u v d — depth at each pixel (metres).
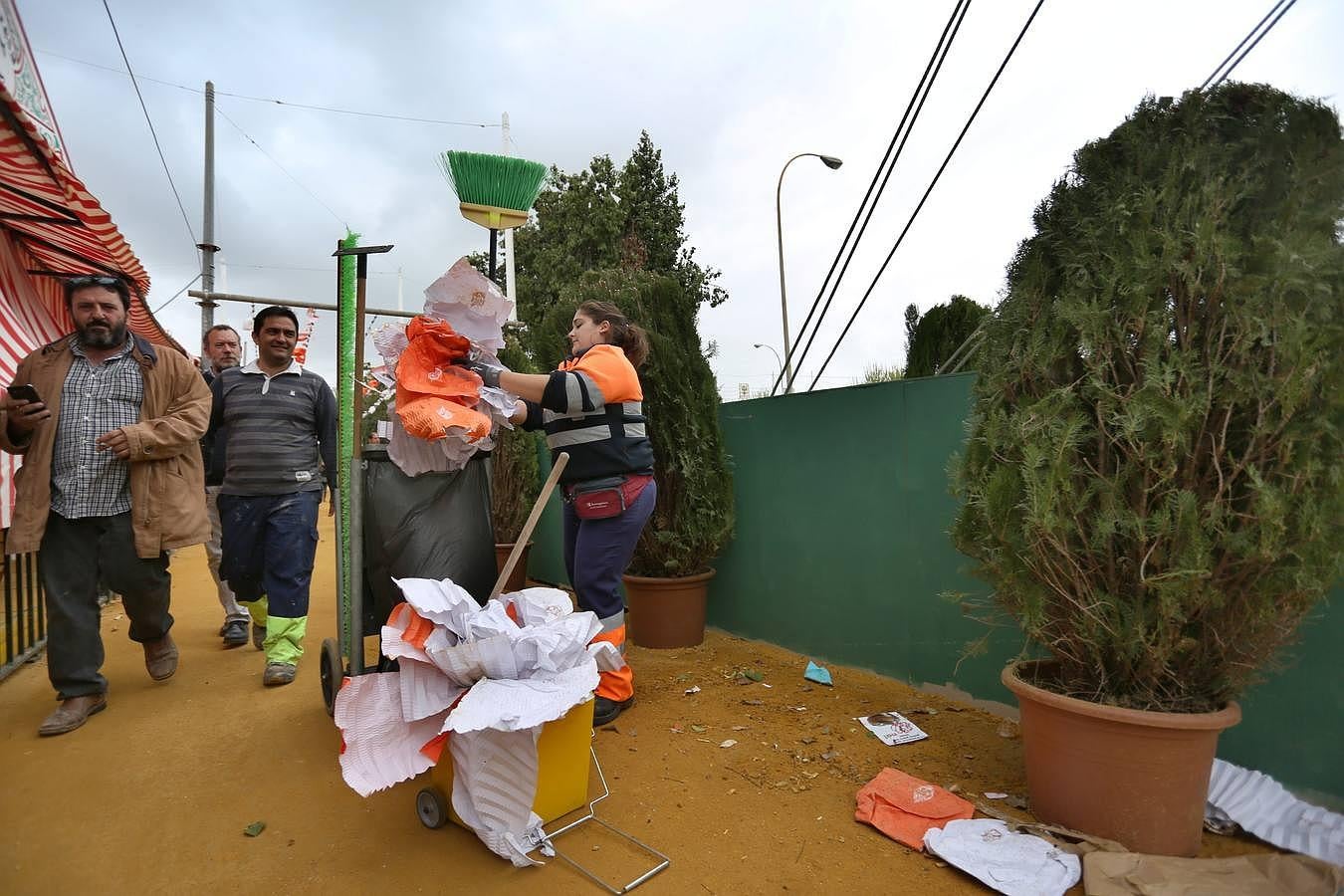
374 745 2.16
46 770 2.89
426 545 2.89
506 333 5.73
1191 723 2.13
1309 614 2.44
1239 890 2.00
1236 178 2.20
